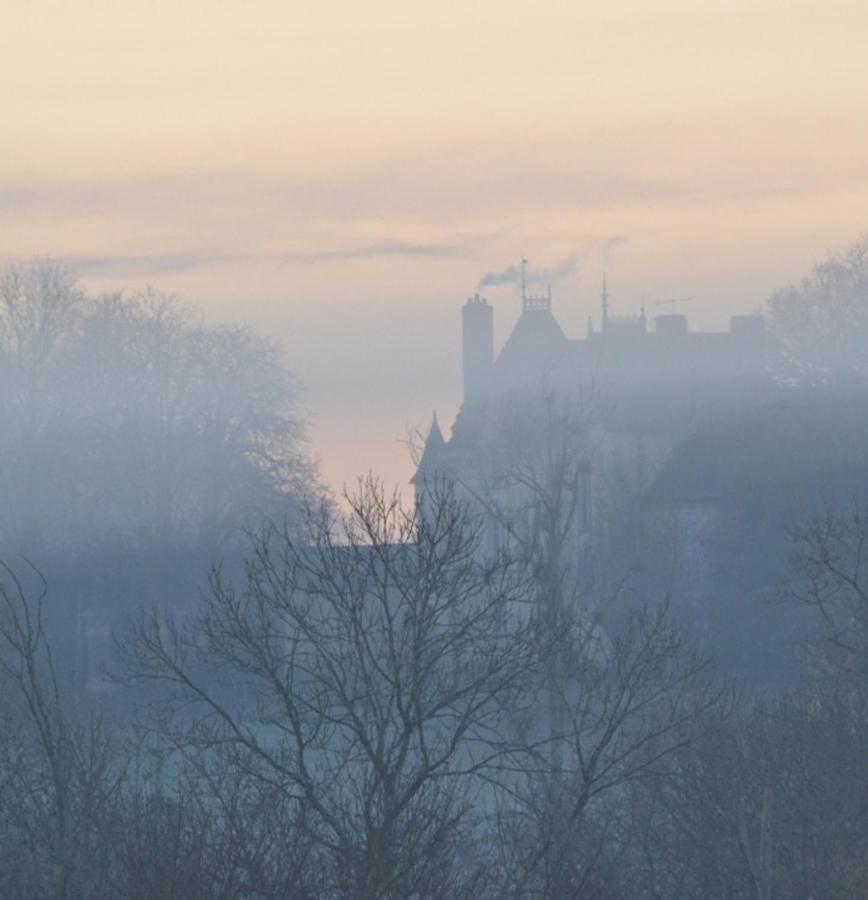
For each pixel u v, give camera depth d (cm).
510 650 7850
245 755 7694
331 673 7606
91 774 7662
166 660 7931
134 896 7019
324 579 7719
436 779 7619
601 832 8938
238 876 7112
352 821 7325
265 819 7269
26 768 7819
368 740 7650
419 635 7538
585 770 8219
